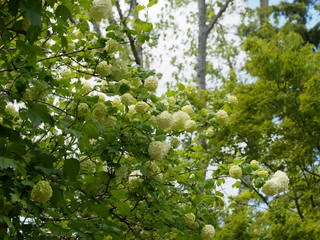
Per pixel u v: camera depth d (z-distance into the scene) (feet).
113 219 10.80
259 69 27.22
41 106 6.64
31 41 5.69
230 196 24.95
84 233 8.11
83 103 9.59
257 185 11.89
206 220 12.89
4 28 6.57
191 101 25.53
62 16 6.66
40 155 7.75
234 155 26.89
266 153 26.37
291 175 25.31
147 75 11.48
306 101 24.38
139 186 10.93
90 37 11.10
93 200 9.34
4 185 7.22
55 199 7.85
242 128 25.93
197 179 13.23
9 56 9.35
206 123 13.16
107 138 10.18
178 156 14.76
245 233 22.12
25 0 4.75
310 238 21.27
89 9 8.96
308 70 26.17
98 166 11.80
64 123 7.45
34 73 9.78
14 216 7.67
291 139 25.16
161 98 12.86
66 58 12.02
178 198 12.60
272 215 22.89
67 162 7.34
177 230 11.42
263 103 26.02
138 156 10.74
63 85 11.03
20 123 11.39
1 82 9.39
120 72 10.66
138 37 10.65
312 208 24.75
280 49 28.53
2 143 7.54
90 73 11.76
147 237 11.13
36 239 7.97
